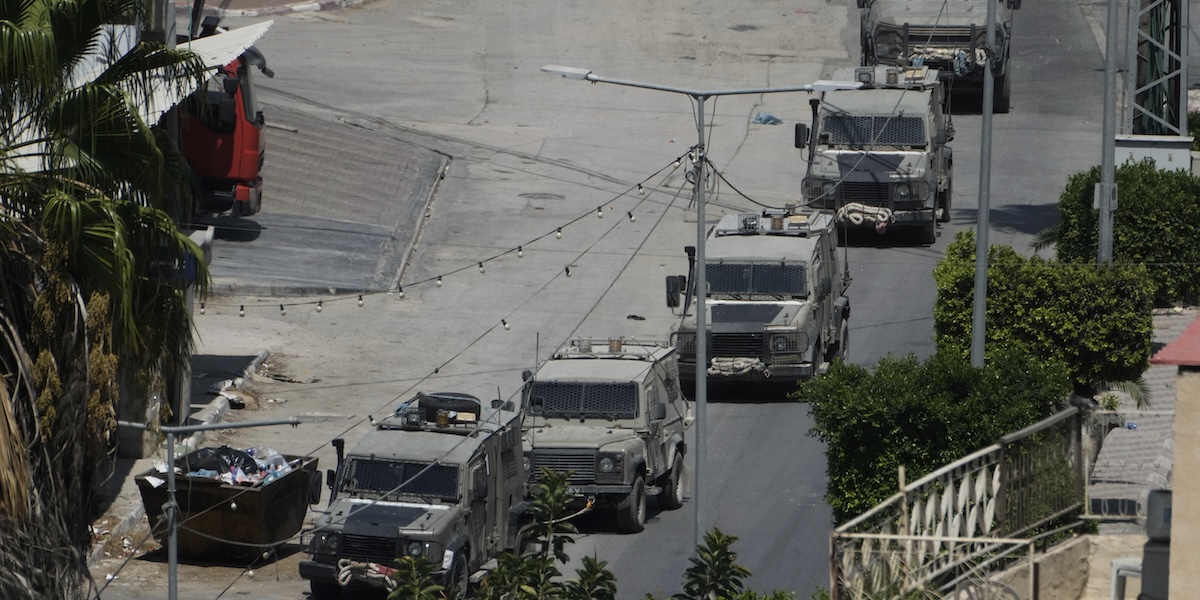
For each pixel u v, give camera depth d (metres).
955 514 54.00
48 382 65.44
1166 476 88.00
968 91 192.25
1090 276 95.56
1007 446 51.78
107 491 98.12
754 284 118.44
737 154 182.88
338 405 116.69
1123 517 55.84
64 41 70.06
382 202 163.12
